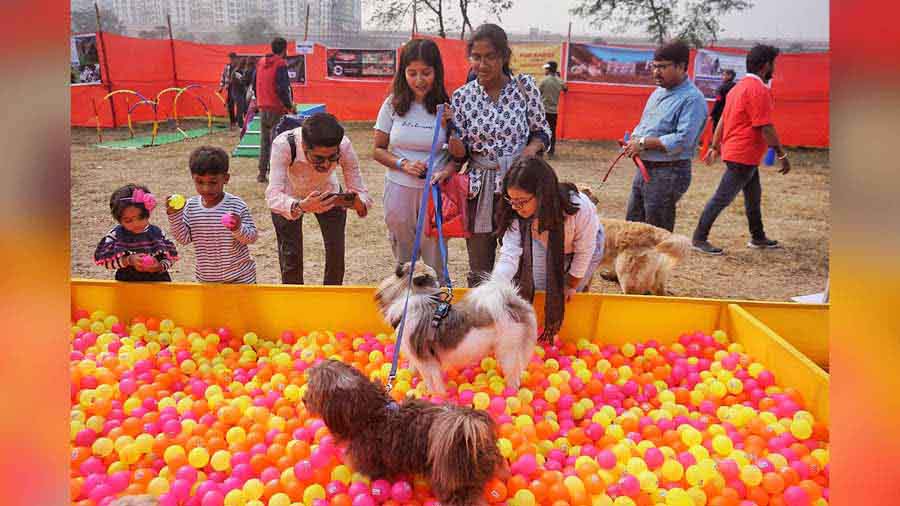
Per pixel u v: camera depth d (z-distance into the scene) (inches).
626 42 839.7
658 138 238.2
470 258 201.5
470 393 148.6
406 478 118.0
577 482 120.8
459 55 649.0
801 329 186.2
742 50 627.5
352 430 116.2
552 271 160.6
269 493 120.5
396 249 205.2
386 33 870.4
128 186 186.9
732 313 183.6
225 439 139.3
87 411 143.1
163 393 153.9
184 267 300.4
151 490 119.2
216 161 184.2
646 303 186.4
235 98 655.1
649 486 122.3
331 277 212.1
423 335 140.4
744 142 298.0
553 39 840.3
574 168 521.0
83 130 638.5
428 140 191.8
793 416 145.9
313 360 168.7
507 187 149.5
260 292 190.2
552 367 169.5
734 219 400.8
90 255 308.5
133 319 193.2
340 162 200.5
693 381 166.2
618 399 159.3
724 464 125.3
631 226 233.6
